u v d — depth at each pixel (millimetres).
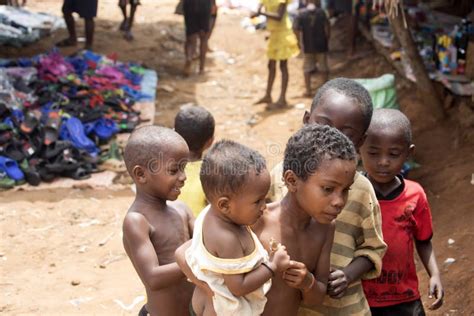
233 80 10266
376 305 3092
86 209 6145
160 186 2650
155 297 2717
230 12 13156
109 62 9656
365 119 2609
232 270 2121
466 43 7309
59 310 4461
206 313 2322
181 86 9883
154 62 10797
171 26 12469
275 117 8602
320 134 2219
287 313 2447
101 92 8398
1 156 6719
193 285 2750
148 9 13516
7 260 5172
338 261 2646
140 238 2596
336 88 2650
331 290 2461
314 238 2412
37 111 7434
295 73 10297
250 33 12023
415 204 3094
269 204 2457
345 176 2184
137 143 2643
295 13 10938
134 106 8750
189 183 3336
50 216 5980
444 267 4727
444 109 7340
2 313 4387
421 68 7105
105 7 13453
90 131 7488
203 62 10414
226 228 2164
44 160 6828
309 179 2205
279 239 2385
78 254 5340
